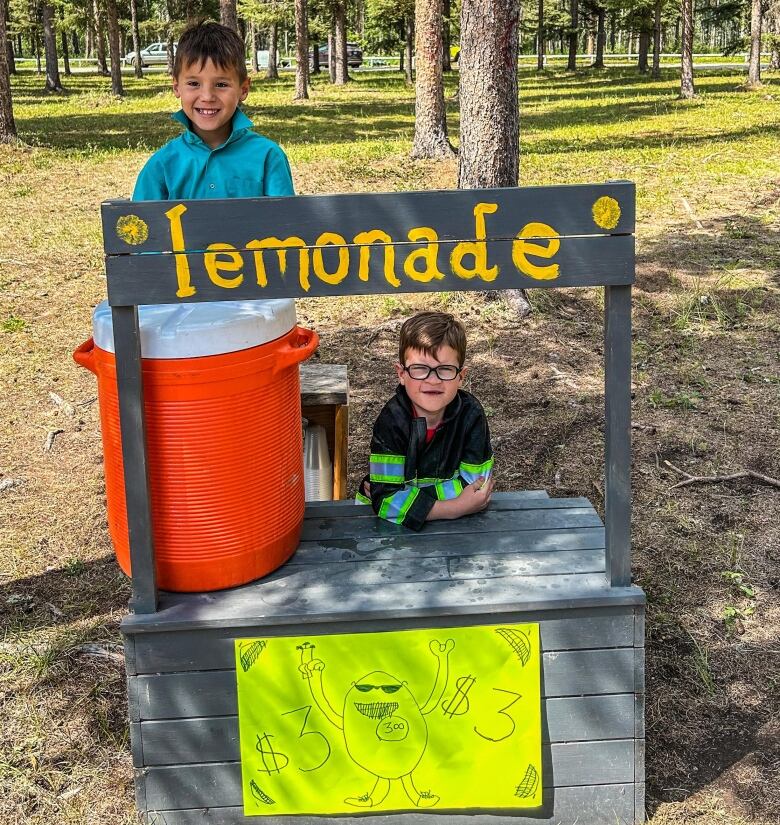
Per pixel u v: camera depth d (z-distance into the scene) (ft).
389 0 136.15
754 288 26.43
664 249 30.30
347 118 79.97
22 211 36.60
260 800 8.92
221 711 8.83
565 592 8.82
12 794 9.84
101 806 9.70
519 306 24.66
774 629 12.50
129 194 40.14
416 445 10.19
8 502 16.37
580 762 9.10
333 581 9.20
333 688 8.81
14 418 19.69
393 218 8.24
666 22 177.06
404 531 10.21
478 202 8.23
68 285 27.63
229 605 8.82
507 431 18.52
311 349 8.96
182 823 9.00
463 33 24.58
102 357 8.81
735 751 10.38
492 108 24.49
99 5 132.36
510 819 9.18
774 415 18.95
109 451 9.14
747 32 183.62
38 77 165.78
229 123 11.14
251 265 8.23
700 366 21.59
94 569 14.26
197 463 8.69
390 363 22.06
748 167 43.42
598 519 10.37
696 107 81.00
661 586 13.43
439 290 8.39
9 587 13.75
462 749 8.96
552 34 183.11
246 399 8.74
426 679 8.84
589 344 23.13
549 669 8.92
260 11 149.59
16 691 11.43
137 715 8.79
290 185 11.18
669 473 16.70
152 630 8.55
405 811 9.09
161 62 204.33
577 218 8.29
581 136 60.75
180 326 8.42
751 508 15.52
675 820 9.38
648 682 11.48
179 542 8.87
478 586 9.00
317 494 13.62
